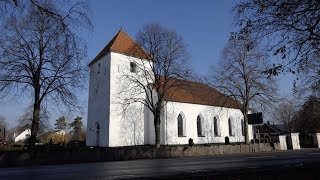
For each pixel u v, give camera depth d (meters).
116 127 43.50
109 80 44.69
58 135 83.19
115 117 43.66
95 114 47.50
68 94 28.14
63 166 23.17
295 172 8.05
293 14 9.66
